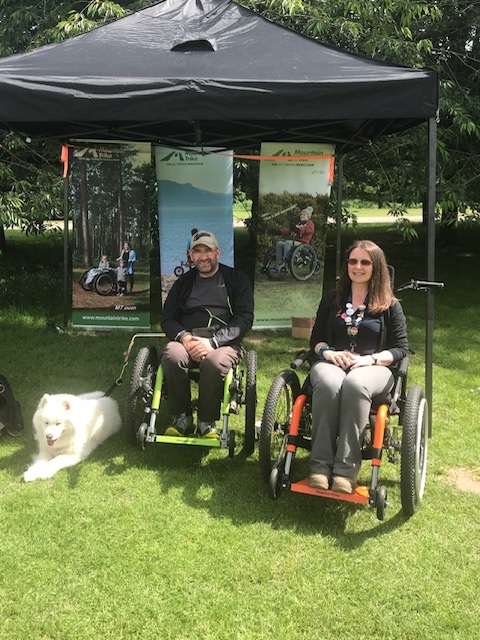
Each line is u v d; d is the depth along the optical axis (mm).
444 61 8586
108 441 4000
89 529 3023
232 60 4008
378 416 3049
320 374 3148
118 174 6531
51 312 7500
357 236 15680
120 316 6805
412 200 7816
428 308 4074
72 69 3861
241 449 3939
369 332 3393
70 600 2527
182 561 2779
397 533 3033
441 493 3447
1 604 2494
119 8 7332
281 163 6457
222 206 6566
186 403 3738
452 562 2812
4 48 8242
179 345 3678
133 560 2779
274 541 2943
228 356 3617
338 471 2984
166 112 3711
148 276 6750
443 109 7594
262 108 3701
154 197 8250
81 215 6625
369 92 3672
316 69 3861
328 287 9359
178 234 6594
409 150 8070
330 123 5637
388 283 3408
